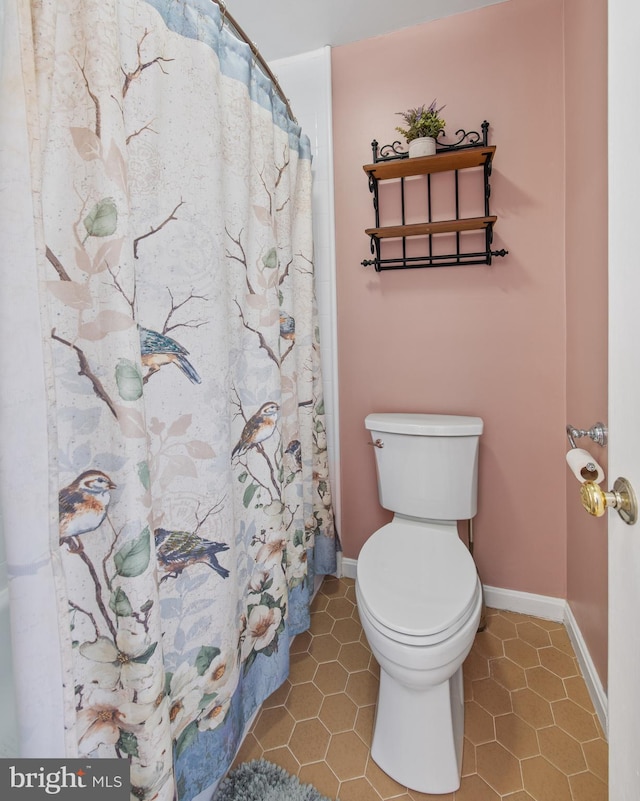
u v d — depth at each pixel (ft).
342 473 6.22
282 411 4.34
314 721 4.09
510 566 5.53
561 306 4.93
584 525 4.45
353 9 4.85
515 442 5.30
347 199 5.65
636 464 1.85
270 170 3.73
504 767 3.59
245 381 3.55
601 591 3.92
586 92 3.92
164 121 2.51
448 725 3.51
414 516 5.22
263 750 3.81
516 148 4.90
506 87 4.87
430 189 5.25
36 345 1.73
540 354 5.08
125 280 2.07
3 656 1.86
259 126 3.56
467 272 5.26
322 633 5.28
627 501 1.90
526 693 4.33
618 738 2.08
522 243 5.00
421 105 5.19
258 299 3.62
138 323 2.35
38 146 1.73
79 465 2.12
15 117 1.64
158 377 2.57
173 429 2.68
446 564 4.06
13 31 1.64
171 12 2.52
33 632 1.77
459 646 3.29
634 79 1.81
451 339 5.41
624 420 1.97
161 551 2.64
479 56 4.93
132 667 2.19
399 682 3.47
